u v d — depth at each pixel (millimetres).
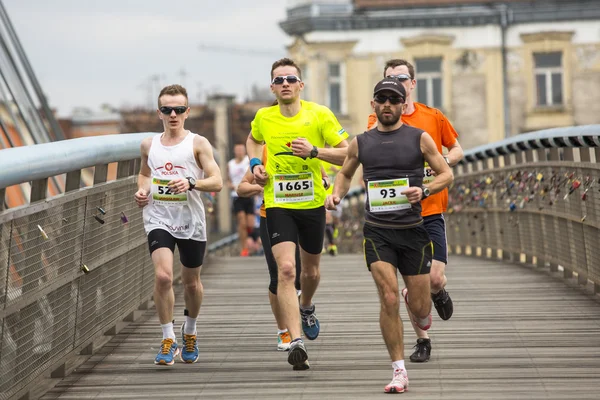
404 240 13289
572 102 85562
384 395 12984
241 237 37188
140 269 19219
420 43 85312
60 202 13898
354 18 85125
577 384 13289
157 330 18094
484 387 13242
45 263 13375
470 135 86062
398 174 13250
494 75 85625
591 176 20172
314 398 12969
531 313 18828
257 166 15125
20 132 30141
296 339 14211
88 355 15977
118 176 17656
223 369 14891
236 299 21797
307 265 15555
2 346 11859
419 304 13523
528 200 25469
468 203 32781
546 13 84938
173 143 14906
